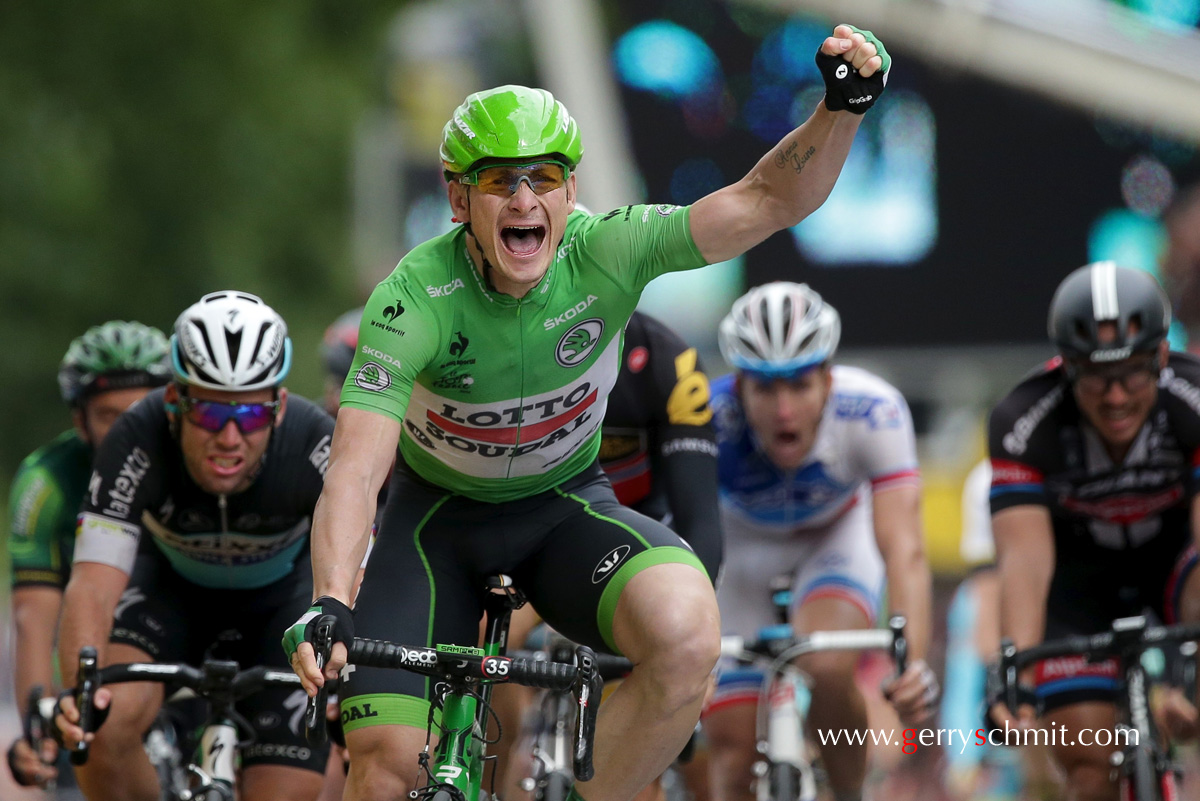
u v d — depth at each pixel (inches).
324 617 391.5
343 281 2388.0
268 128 2319.1
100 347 695.7
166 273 2274.9
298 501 601.6
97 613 563.2
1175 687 611.8
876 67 431.8
